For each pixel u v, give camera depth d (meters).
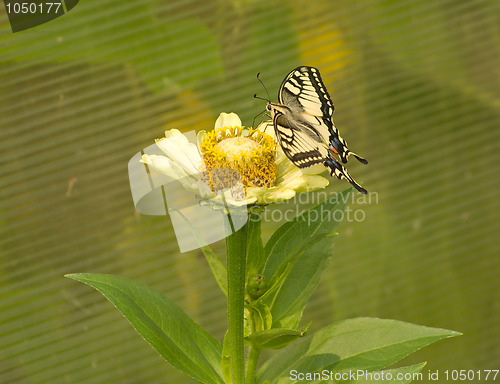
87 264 1.59
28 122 1.55
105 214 1.59
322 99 1.19
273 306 1.20
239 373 1.18
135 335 1.62
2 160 1.55
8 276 1.56
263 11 1.57
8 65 1.52
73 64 1.54
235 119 1.21
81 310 1.60
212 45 1.56
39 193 1.57
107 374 1.60
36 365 1.57
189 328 1.19
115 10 1.52
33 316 1.57
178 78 1.56
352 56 1.67
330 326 1.19
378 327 1.18
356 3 1.65
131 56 1.54
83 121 1.57
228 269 1.17
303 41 1.61
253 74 1.57
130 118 1.57
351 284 1.69
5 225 1.56
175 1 1.54
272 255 1.20
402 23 1.69
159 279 1.60
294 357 1.19
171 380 1.62
